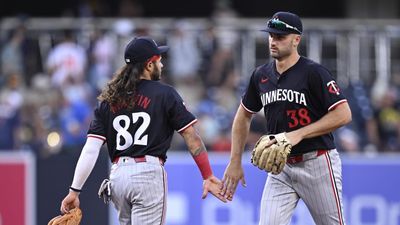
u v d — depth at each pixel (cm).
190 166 3853
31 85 4809
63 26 4916
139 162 2328
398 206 3962
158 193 2333
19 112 4653
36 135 4572
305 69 2327
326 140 2361
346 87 4800
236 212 3847
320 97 2319
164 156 2367
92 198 3744
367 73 4903
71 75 4797
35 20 5078
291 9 6600
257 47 4888
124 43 4831
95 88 4766
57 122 4603
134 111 2338
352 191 3956
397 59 4953
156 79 2398
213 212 3841
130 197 2334
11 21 5153
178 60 4878
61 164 3806
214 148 4375
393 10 6475
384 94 4803
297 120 2344
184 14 6550
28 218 3794
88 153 2369
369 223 3953
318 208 2380
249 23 5175
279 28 2314
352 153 4422
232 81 4800
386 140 4722
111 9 6200
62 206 2402
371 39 4934
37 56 4897
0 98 4688
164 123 2350
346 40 4925
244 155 3944
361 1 6500
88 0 5984
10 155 3847
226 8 5919
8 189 3794
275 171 2294
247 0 6569
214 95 4772
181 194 3847
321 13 6581
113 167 2370
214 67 4859
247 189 3847
